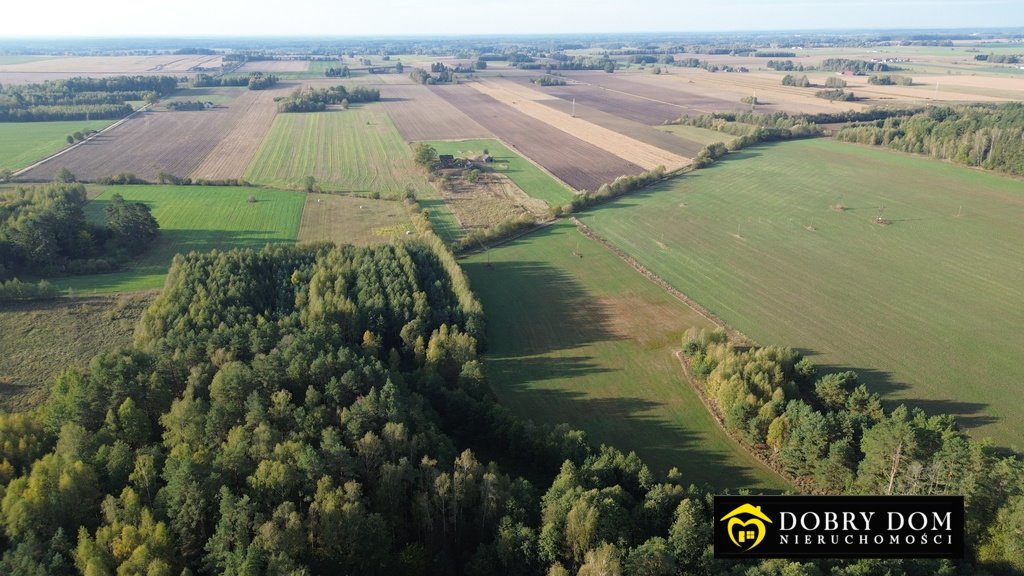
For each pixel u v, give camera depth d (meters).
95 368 66.38
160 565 43.50
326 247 110.06
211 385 63.59
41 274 110.81
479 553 51.22
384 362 84.31
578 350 91.69
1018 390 79.25
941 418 63.25
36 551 44.94
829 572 46.28
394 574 50.62
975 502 51.72
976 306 101.75
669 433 73.00
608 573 45.56
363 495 54.22
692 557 48.91
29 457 57.16
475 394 76.50
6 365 82.38
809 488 63.56
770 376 74.88
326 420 61.25
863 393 71.06
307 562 48.12
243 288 91.12
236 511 47.78
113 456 54.03
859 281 112.06
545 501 54.25
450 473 56.72
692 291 109.75
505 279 116.19
